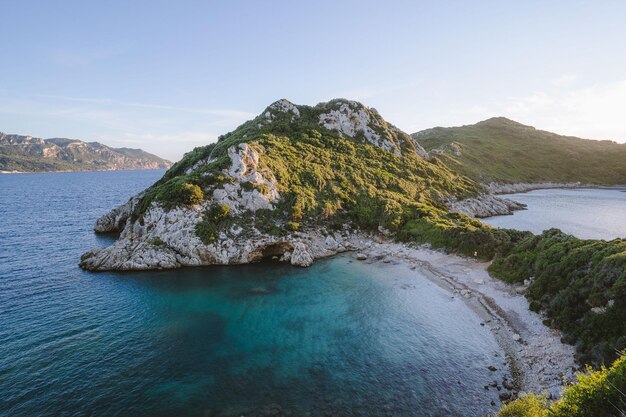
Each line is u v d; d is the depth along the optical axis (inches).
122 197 7357.3
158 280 2340.1
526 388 1207.6
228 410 1120.8
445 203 4357.8
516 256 2251.5
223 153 3811.5
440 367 1355.8
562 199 6087.6
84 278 2356.1
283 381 1270.9
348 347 1512.1
